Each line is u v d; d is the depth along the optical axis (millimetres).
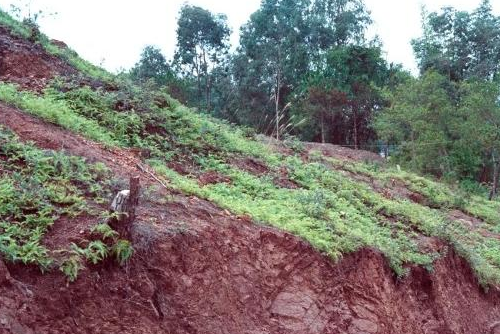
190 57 35156
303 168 12883
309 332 6953
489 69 34594
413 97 24406
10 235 5219
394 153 25391
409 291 9078
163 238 6129
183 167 9648
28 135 7504
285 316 6910
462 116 24781
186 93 27844
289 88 33250
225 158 10977
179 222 6648
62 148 7473
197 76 35062
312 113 29172
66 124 8578
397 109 24500
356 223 9852
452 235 11805
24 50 11359
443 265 10523
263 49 33438
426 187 18281
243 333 6234
